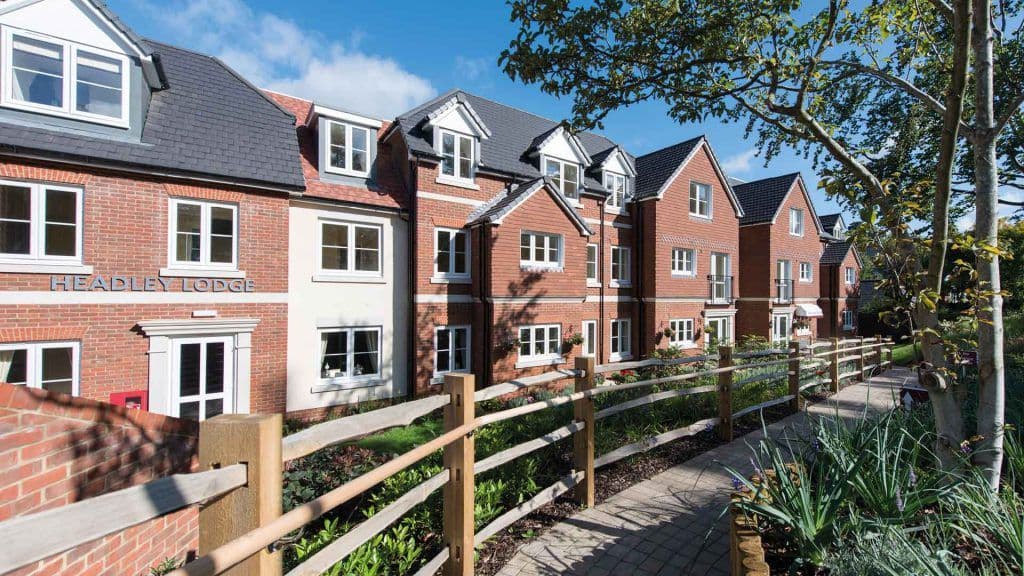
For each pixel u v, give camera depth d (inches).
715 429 261.9
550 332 596.1
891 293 154.2
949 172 133.9
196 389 387.5
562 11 202.8
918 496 123.8
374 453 273.6
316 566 75.9
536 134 703.7
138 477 140.5
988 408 138.9
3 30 323.3
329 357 475.2
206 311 387.9
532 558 142.6
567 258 589.0
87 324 342.3
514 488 180.1
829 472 136.7
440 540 150.1
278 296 424.2
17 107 327.0
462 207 550.9
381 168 539.5
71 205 343.6
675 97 217.8
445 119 534.6
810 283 1004.6
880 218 149.0
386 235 505.0
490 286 523.2
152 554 145.2
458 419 122.1
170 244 378.9
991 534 110.9
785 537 118.0
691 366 550.0
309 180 465.7
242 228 406.0
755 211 927.0
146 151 368.8
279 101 547.5
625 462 217.3
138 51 370.9
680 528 160.2
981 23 138.8
